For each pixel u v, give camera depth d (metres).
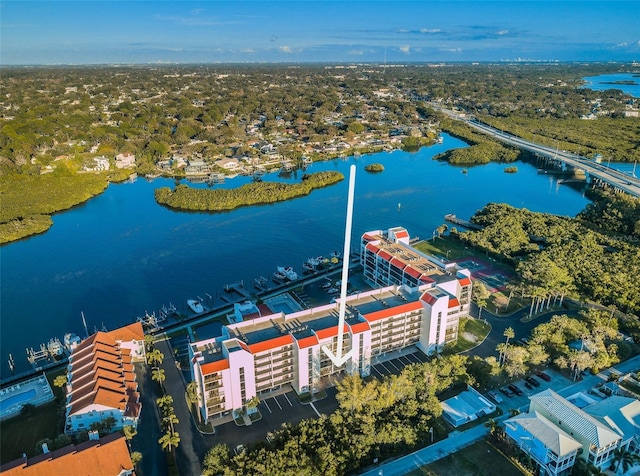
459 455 120.94
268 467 105.44
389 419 123.75
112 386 135.50
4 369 162.25
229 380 131.50
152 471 117.88
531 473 115.31
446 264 193.50
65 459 106.81
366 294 167.50
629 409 123.88
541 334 158.88
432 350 162.12
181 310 197.25
